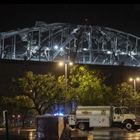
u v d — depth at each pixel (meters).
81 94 78.88
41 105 70.31
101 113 68.56
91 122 68.50
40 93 69.25
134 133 57.12
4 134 42.25
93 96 80.81
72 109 84.38
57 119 27.39
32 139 33.16
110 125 68.75
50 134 27.25
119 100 110.00
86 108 69.00
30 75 68.75
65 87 73.88
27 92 68.31
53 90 69.44
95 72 83.88
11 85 68.94
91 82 80.81
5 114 21.66
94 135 51.12
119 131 64.06
